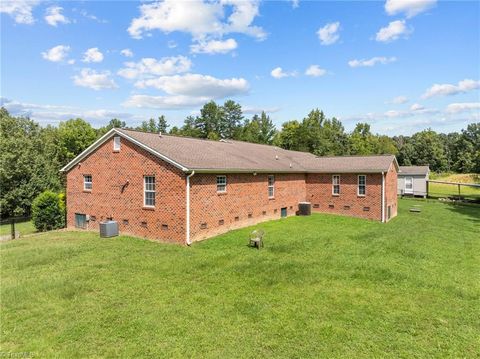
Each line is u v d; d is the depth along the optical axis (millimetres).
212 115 76188
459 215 24531
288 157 26984
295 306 7547
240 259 11461
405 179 40781
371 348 5805
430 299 8000
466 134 73750
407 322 6781
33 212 19688
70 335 6238
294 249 12930
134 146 15594
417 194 39750
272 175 20875
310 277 9539
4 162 26062
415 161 74375
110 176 16750
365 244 13938
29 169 27406
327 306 7555
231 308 7418
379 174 21547
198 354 5617
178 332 6340
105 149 16922
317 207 24766
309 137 54938
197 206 14367
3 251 12922
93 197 17625
